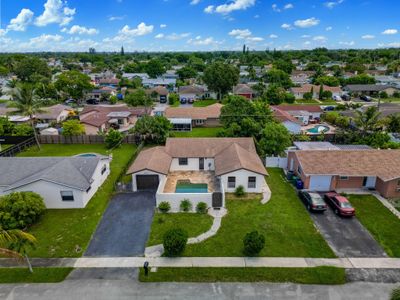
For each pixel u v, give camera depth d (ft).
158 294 58.29
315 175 99.81
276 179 112.78
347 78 365.20
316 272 63.82
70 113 225.56
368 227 80.79
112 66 611.06
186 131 192.03
